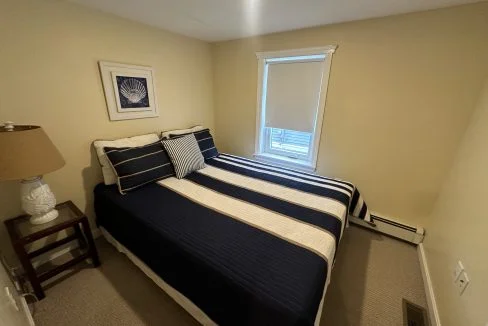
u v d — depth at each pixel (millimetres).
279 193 1817
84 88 1820
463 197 1409
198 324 1322
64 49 1659
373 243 2104
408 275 1740
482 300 957
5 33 1397
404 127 1937
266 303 912
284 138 2814
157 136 2359
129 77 2090
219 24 2129
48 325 1303
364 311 1440
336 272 1755
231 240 1246
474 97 1615
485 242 1039
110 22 1878
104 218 1845
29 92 1546
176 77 2559
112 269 1714
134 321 1340
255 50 2580
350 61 2041
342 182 2086
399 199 2117
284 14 1849
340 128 2262
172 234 1301
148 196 1748
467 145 1572
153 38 2229
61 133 1753
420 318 1412
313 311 930
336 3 1617
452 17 1582
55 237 1847
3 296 972
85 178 1953
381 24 1835
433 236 1799
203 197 1740
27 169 1274
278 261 1100
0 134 1225
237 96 2912
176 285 1314
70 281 1597
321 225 1396
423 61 1741
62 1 1592
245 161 2611
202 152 2564
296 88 2443
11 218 1586
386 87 1933
